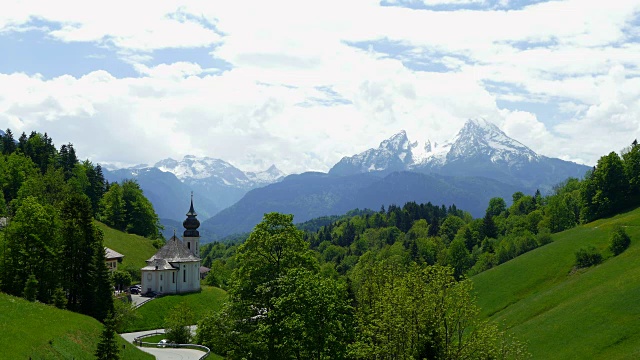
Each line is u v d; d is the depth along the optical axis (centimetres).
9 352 5144
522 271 13250
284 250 6475
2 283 8594
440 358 5269
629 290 9481
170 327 10294
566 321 9438
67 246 9031
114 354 5975
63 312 7238
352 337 5688
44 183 16488
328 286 5619
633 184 15925
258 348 5891
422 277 5772
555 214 19625
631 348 7894
